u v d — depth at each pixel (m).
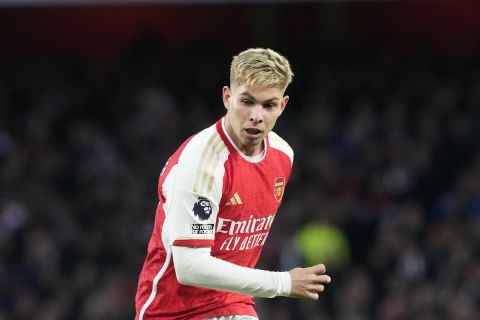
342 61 65.50
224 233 16.31
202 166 15.78
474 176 53.41
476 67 66.25
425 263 45.81
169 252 16.25
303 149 55.16
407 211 49.81
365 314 42.22
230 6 71.81
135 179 53.78
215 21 71.94
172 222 15.84
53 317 43.47
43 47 71.56
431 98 60.44
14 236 48.81
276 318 41.34
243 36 71.94
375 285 44.12
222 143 16.06
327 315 42.06
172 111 59.62
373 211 49.69
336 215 47.47
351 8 71.75
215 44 66.50
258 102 15.63
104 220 50.44
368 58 65.62
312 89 62.88
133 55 65.25
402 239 46.50
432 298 42.28
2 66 67.75
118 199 51.97
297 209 47.59
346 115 60.59
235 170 16.06
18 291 45.41
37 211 50.81
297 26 72.06
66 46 71.56
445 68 63.84
